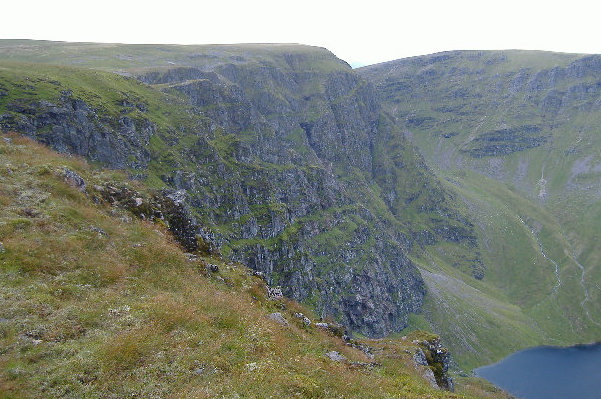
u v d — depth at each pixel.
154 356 24.56
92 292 30.62
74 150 133.00
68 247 33.84
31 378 21.16
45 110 130.62
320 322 45.94
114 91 173.62
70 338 25.14
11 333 24.09
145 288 33.53
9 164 41.97
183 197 52.97
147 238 40.78
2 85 133.75
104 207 43.38
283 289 178.00
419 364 46.22
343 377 27.84
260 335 30.17
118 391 21.45
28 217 35.41
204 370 23.97
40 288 28.88
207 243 50.31
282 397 22.45
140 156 151.38
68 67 181.62
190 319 29.34
